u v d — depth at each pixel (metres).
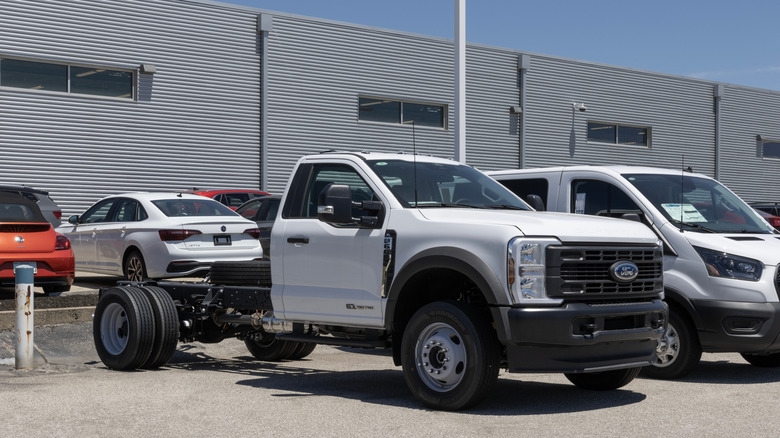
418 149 28.72
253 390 7.46
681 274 8.28
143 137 23.81
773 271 8.09
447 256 6.45
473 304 6.84
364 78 27.59
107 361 8.80
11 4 21.83
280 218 7.81
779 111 38.44
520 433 5.68
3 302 10.79
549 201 9.59
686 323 8.22
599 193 9.22
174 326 8.76
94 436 5.59
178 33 24.38
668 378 8.32
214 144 24.98
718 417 6.27
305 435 5.62
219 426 5.89
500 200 7.66
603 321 6.42
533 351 6.20
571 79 32.12
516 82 30.88
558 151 31.84
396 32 28.25
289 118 26.22
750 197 37.38
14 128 21.86
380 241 6.95
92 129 23.02
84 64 22.95
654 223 8.60
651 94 34.31
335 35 27.05
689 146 35.41
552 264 6.28
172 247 12.70
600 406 6.73
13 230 10.79
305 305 7.52
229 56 25.25
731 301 8.03
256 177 25.73
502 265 6.22
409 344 6.67
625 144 33.78
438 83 29.12
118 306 8.89
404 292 6.88
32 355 8.84
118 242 13.55
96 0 23.08
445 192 7.43
